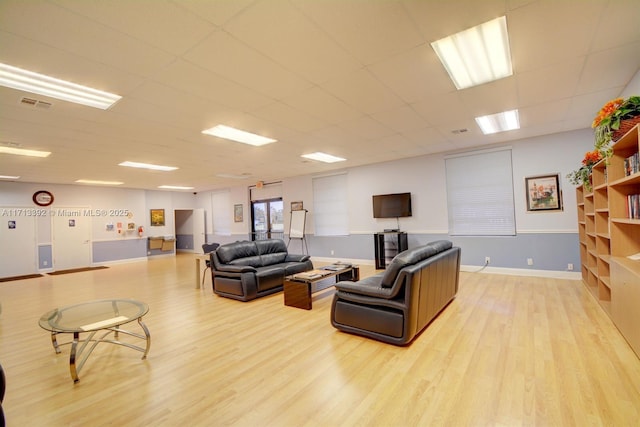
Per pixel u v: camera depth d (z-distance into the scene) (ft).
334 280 16.16
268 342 9.61
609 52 7.91
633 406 5.78
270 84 9.04
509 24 6.63
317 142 16.11
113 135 13.26
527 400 6.12
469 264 19.22
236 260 16.46
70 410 6.33
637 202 8.36
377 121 12.93
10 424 5.93
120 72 7.93
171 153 17.10
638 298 7.14
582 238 14.88
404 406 6.10
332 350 8.85
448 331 9.87
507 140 17.51
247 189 32.89
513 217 17.83
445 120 13.16
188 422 5.85
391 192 22.49
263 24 6.25
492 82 9.56
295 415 5.95
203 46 6.96
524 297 13.25
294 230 27.86
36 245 26.00
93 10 5.54
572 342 8.63
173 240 35.78
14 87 8.46
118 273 24.36
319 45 7.14
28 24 5.82
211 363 8.29
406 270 8.75
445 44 7.41
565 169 16.22
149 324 11.59
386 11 6.01
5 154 15.71
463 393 6.46
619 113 7.74
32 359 8.86
